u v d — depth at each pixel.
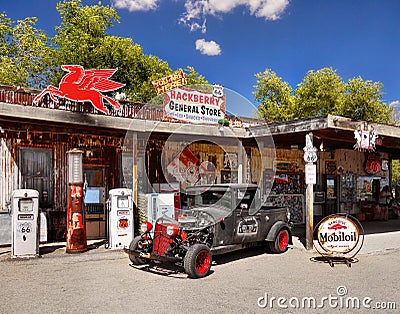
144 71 26.03
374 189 17.28
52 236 10.32
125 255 8.58
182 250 6.96
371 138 9.80
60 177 10.49
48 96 10.50
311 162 9.48
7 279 6.61
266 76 28.30
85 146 10.88
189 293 5.86
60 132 10.48
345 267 7.70
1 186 9.67
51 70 24.81
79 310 5.07
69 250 8.70
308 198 9.44
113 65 25.33
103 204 11.08
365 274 7.14
